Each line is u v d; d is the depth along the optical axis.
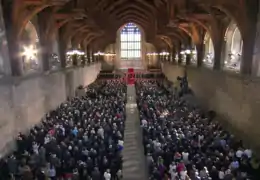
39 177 10.44
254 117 13.91
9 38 15.38
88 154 11.95
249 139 14.54
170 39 39.31
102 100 24.30
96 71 47.41
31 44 19.12
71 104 22.86
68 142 13.21
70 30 26.84
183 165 10.61
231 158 11.90
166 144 12.70
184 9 19.55
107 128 15.20
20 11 15.27
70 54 30.55
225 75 18.77
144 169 13.68
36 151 12.19
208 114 20.95
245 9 15.05
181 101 24.50
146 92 29.30
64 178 10.23
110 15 39.31
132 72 49.31
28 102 16.61
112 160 11.82
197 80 27.05
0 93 13.02
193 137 14.02
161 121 16.67
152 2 35.66
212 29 21.14
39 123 18.11
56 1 15.12
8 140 13.71
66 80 26.39
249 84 14.56
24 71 17.44
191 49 31.00
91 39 39.84
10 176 10.58
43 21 20.25
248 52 15.58
